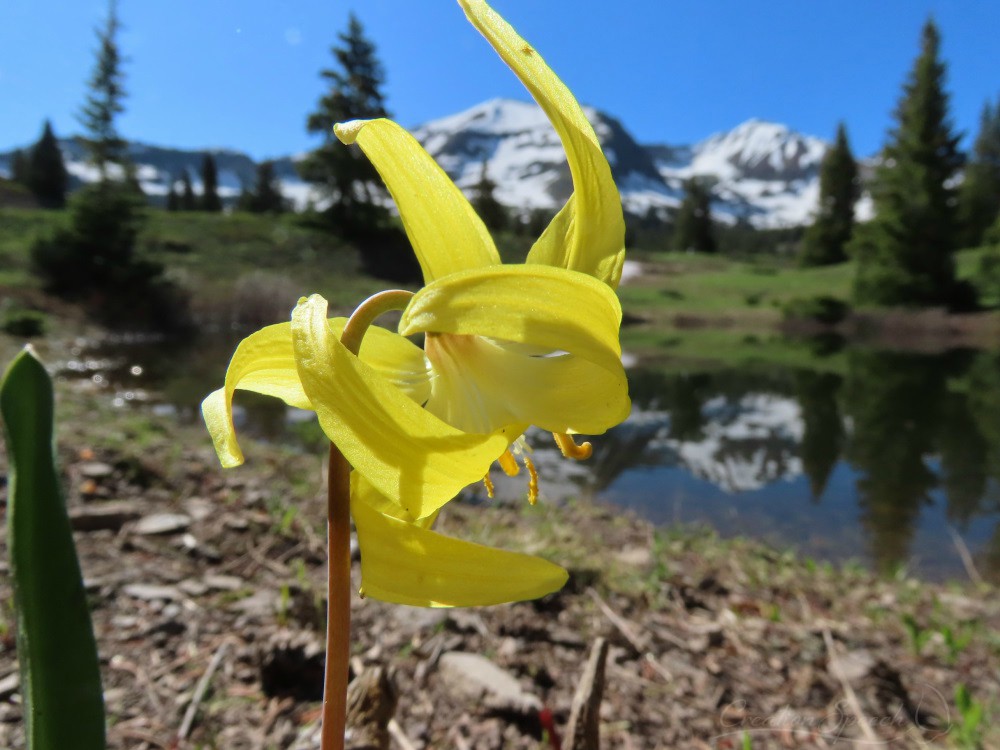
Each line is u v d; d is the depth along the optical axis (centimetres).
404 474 75
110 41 3425
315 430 921
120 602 284
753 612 368
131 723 215
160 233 4428
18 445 106
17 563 105
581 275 77
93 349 2116
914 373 2172
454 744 219
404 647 273
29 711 104
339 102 5566
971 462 976
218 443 85
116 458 461
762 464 949
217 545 356
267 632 271
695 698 264
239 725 218
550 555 390
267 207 8925
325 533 391
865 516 729
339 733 101
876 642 338
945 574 561
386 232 5400
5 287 2778
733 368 2288
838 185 7769
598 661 191
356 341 91
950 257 4753
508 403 96
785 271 7712
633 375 2058
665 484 824
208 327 3139
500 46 90
